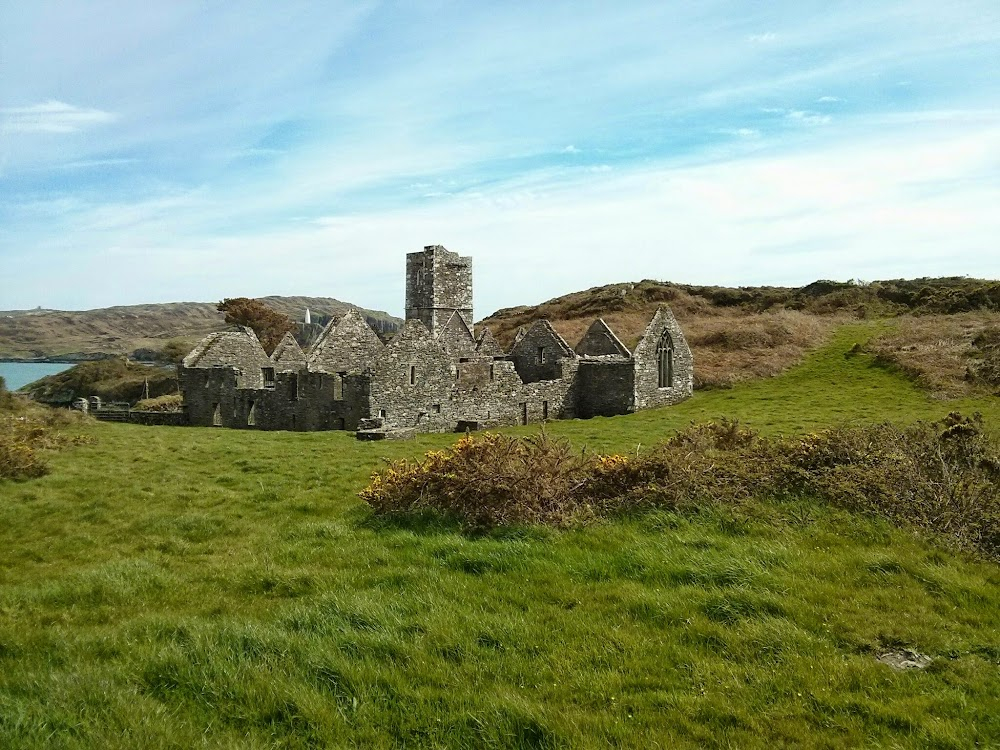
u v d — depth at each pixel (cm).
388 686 642
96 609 876
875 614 775
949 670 663
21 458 1766
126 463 2009
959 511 1041
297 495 1493
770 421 2852
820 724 587
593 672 668
